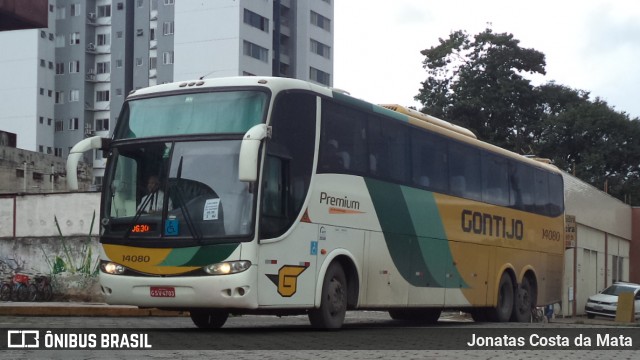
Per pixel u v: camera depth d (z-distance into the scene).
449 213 18.56
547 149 67.62
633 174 69.38
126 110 13.88
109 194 13.44
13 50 84.25
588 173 66.56
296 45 84.75
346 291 14.84
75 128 85.06
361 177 15.30
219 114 13.15
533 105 66.88
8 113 84.06
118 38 83.81
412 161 17.16
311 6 86.31
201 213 12.70
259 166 12.66
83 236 33.00
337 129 14.66
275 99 13.16
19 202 33.72
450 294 18.56
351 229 14.88
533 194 23.55
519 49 64.56
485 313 21.30
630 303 29.09
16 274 32.53
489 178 20.78
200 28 74.75
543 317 27.33
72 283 32.72
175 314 24.56
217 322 15.66
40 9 21.42
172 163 13.10
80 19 85.25
